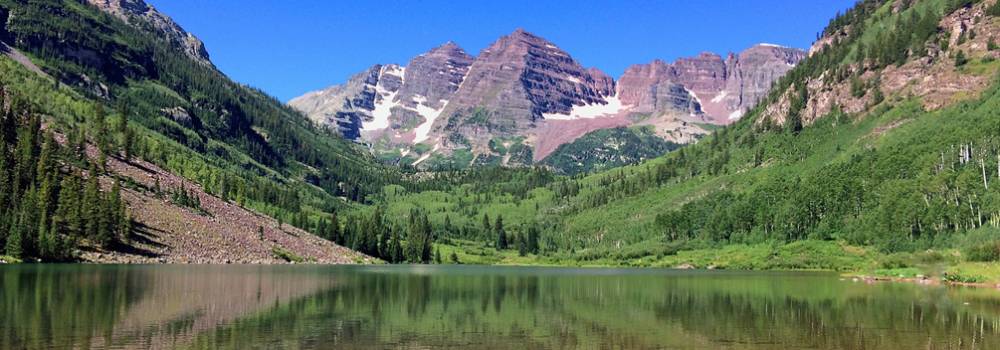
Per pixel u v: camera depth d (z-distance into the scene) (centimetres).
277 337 6294
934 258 17175
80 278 11600
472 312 8500
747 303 9712
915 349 5897
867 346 6025
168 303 8512
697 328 7156
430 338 6425
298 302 9175
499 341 6300
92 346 5575
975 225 19312
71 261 16025
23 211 15888
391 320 7606
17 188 16762
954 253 17588
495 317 8025
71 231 16838
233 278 13125
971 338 6444
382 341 6212
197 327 6744
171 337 6119
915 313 8400
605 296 10956
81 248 16775
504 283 14400
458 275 18038
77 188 17738
